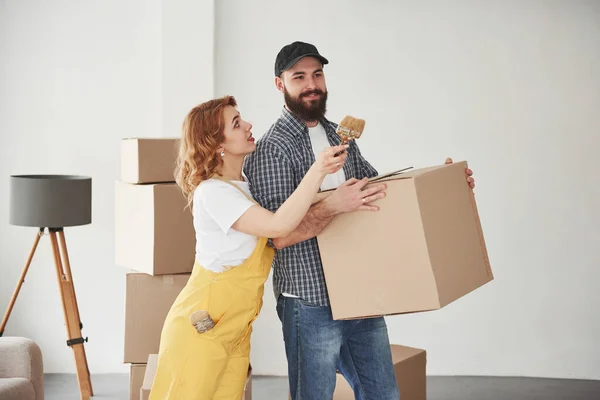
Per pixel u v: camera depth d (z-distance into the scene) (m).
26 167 4.48
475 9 4.49
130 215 3.47
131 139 3.41
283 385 4.41
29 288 4.51
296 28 4.50
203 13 4.34
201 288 2.21
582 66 4.47
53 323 4.53
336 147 2.08
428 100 4.53
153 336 3.35
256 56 4.50
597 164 4.49
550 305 4.55
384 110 4.54
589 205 4.51
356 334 2.44
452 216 2.25
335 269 2.23
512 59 4.50
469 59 4.51
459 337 4.60
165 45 4.33
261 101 4.52
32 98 4.45
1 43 4.43
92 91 4.46
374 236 2.17
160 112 4.47
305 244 2.33
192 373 2.16
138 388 3.33
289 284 2.37
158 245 3.27
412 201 2.11
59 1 4.43
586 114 4.48
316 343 2.34
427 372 4.61
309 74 2.40
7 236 4.49
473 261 2.33
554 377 4.57
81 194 3.80
